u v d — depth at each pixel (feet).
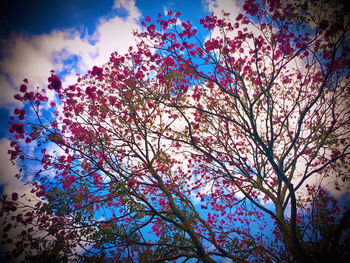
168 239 17.92
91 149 18.67
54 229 15.65
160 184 19.39
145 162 20.56
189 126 16.14
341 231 11.73
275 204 18.01
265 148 14.48
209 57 15.72
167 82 17.17
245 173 18.17
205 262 14.90
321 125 17.89
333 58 12.42
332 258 11.71
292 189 13.76
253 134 14.67
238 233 20.67
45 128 16.75
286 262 15.30
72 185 16.80
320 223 15.75
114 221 15.70
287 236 15.03
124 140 20.36
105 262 15.62
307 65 16.78
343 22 12.15
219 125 19.48
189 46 16.87
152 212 17.33
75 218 15.71
